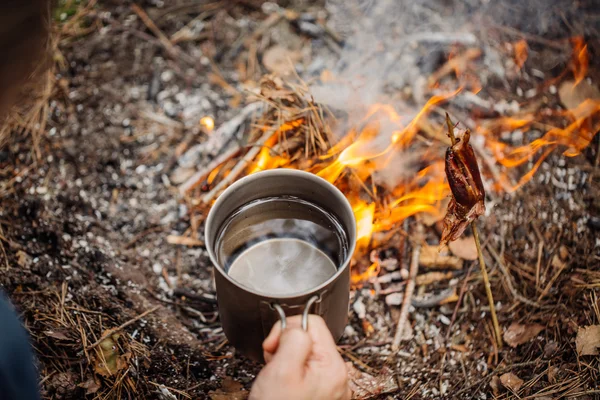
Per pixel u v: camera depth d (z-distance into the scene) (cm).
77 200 65
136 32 77
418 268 60
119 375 52
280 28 78
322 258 50
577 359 52
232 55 76
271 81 60
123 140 69
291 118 59
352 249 46
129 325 56
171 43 77
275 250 51
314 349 43
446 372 55
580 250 60
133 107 72
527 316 57
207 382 54
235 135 67
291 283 49
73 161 67
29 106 69
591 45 74
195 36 77
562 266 60
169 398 52
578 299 56
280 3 80
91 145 68
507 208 63
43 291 57
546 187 64
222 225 49
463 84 71
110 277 60
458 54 73
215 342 57
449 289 59
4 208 63
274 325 43
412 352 56
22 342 38
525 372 53
